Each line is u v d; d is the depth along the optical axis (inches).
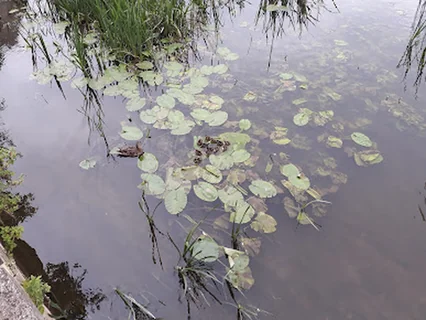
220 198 73.1
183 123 91.1
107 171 83.1
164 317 58.6
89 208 75.4
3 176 80.5
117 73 111.2
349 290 61.9
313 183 78.2
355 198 75.7
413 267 64.9
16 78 114.7
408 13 140.9
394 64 113.5
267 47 124.2
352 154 84.7
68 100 105.0
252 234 69.3
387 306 59.9
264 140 88.4
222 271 64.2
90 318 58.4
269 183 76.0
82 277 63.7
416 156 84.4
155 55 120.1
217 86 106.0
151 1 127.6
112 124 96.0
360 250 67.3
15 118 98.9
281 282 63.0
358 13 142.8
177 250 67.9
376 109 97.0
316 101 99.4
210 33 132.1
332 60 116.0
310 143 87.4
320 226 71.1
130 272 64.7
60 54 123.3
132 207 75.5
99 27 129.0
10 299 46.6
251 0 156.0
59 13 143.2
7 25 140.6
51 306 58.3
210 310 59.5
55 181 81.2
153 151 86.4
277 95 102.0
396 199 75.5
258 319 58.3
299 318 58.6
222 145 83.9
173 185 75.7
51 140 92.0
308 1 152.2
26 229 71.4
